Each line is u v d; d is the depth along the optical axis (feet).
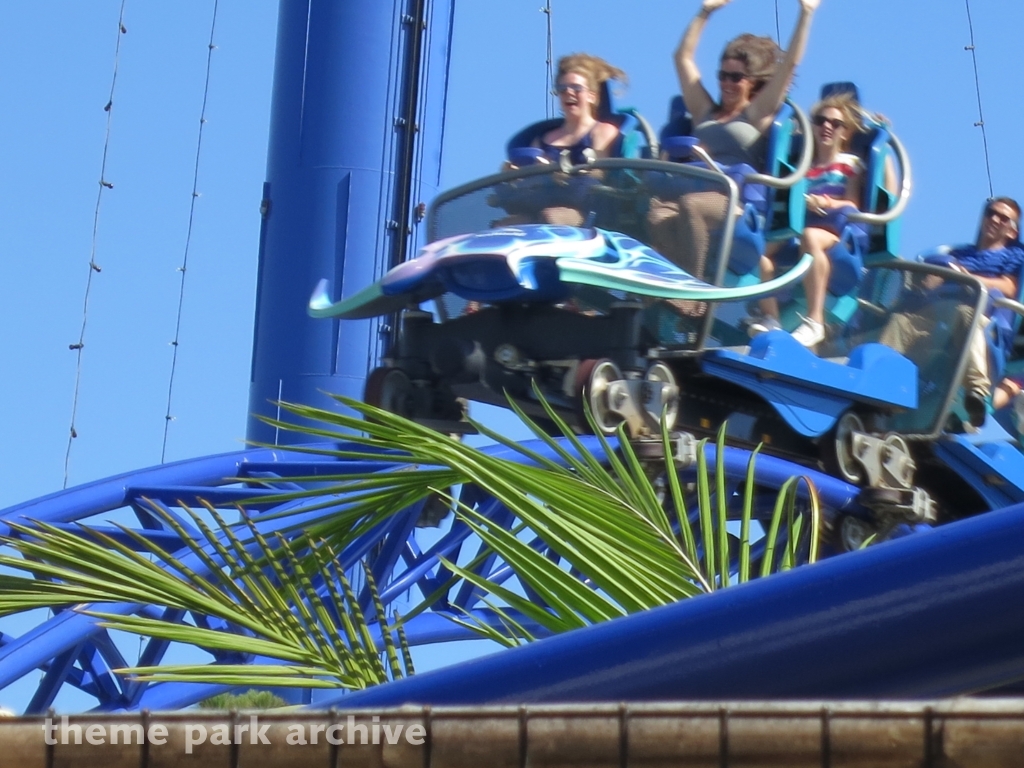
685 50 53.16
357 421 24.21
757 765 9.17
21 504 53.11
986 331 57.82
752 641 10.89
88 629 47.01
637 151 52.13
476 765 9.41
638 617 11.37
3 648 45.88
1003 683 10.94
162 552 22.56
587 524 22.36
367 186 82.43
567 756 9.35
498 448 50.83
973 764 8.91
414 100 83.56
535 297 47.70
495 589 20.68
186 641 20.86
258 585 23.63
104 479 55.72
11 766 9.62
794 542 23.91
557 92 52.21
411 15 84.69
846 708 9.13
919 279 55.11
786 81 50.96
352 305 48.24
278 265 82.48
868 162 53.52
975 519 10.50
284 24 85.40
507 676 11.53
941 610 10.39
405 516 55.88
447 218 51.80
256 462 58.75
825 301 52.80
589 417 24.86
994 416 61.62
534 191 50.55
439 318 50.26
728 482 53.72
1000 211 59.98
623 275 46.32
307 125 83.30
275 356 81.46
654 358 48.62
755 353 49.70
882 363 54.03
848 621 10.62
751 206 49.16
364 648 21.62
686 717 9.28
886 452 55.47
